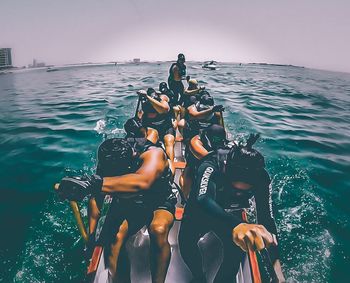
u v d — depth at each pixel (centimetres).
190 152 350
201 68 4066
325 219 457
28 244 404
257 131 879
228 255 260
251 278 255
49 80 3014
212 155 261
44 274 356
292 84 2462
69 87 2172
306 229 434
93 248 293
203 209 225
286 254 388
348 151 759
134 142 301
